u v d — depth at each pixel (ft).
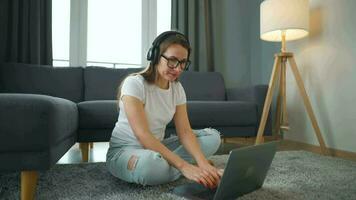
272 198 3.40
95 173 4.56
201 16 10.27
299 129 8.38
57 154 3.64
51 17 9.08
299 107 8.38
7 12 8.68
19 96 3.13
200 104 7.15
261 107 7.66
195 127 7.09
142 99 3.93
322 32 7.56
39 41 8.84
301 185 3.97
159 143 3.65
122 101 3.96
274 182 4.10
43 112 3.14
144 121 3.77
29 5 8.77
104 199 3.33
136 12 10.61
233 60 10.71
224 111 7.27
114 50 10.44
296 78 7.11
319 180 4.24
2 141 3.03
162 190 3.66
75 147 8.17
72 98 8.34
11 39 8.65
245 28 10.78
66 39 9.88
